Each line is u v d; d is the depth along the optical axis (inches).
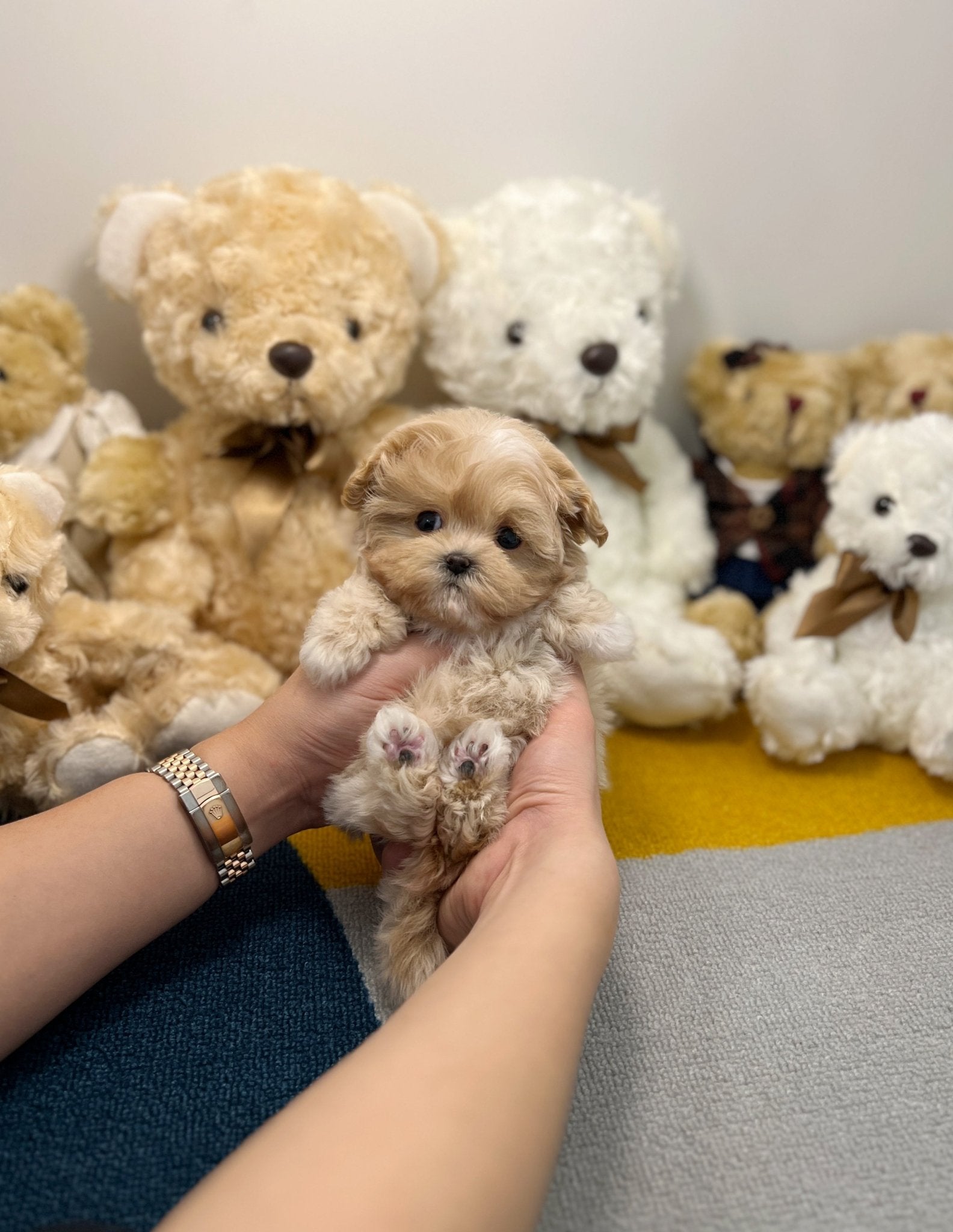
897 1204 11.3
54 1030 13.1
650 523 23.5
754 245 24.5
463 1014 9.7
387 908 14.7
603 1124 12.1
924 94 23.3
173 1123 11.9
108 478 19.2
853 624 21.0
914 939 15.4
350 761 14.8
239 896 15.8
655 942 15.1
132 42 19.8
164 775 14.2
